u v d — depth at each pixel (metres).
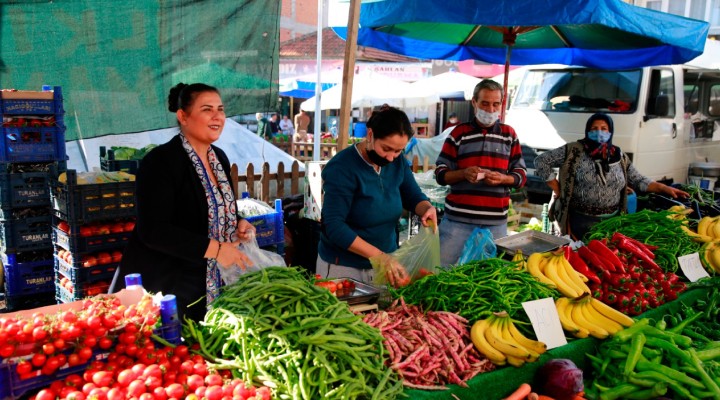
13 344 1.80
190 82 4.44
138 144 7.05
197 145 2.72
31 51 4.01
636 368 2.78
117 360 1.93
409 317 2.62
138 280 2.30
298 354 1.98
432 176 7.07
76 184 4.61
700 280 3.83
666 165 8.44
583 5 4.07
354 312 2.66
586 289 3.14
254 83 4.61
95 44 4.13
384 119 2.94
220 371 2.05
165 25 4.27
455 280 2.89
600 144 4.70
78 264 4.73
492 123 4.21
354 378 2.02
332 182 3.11
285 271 2.46
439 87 13.37
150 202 2.55
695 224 4.79
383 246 3.33
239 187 7.23
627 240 3.69
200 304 2.79
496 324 2.66
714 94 9.62
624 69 8.04
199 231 2.73
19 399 1.83
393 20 4.60
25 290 5.24
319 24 10.12
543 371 2.54
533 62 7.98
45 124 5.02
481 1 4.21
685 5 16.70
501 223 4.36
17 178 4.99
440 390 2.24
